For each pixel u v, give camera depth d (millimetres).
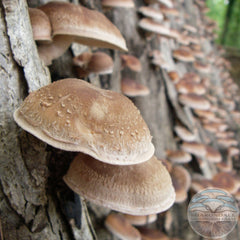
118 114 133
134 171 154
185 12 732
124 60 383
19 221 157
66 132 121
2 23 145
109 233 278
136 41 423
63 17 176
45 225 164
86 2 305
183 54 518
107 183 149
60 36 190
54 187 171
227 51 1439
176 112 467
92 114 127
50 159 166
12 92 149
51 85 135
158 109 448
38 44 190
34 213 160
